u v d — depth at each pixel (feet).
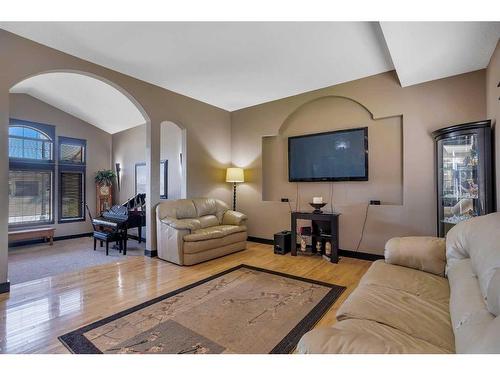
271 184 16.56
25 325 6.89
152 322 7.06
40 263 12.68
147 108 13.29
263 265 12.06
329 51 10.16
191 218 14.23
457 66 9.89
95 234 15.26
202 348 5.95
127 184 21.17
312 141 14.52
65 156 19.62
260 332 6.60
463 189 9.71
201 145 16.26
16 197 17.39
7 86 8.90
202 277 10.51
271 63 11.21
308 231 13.75
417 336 4.10
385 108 12.14
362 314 4.68
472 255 4.73
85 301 8.33
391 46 8.41
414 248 6.88
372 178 12.92
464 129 9.16
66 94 17.06
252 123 17.01
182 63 11.21
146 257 13.65
